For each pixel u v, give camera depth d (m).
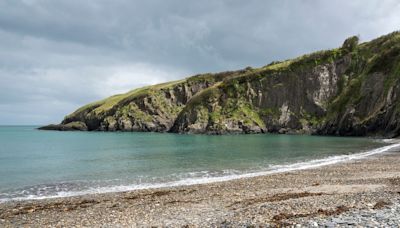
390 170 38.44
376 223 14.23
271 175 38.22
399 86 125.75
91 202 26.53
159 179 38.41
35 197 29.73
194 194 28.06
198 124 177.75
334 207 18.58
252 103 186.12
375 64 149.25
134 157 63.75
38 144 104.25
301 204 20.03
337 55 182.62
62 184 36.12
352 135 139.25
